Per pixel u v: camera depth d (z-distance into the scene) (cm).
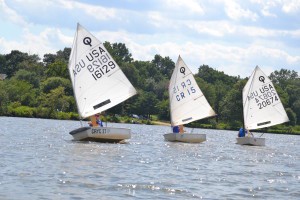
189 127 15838
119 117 15925
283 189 3134
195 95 6581
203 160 4619
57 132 7669
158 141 6750
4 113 13988
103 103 5541
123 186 2914
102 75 5519
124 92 5572
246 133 7338
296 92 19675
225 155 5281
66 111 14862
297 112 18625
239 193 2917
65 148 4841
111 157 4297
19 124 9644
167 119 17250
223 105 16800
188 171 3747
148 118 17288
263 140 7156
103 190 2777
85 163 3806
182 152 5278
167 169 3784
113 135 5550
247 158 5116
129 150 5034
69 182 2936
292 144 8969
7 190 2628
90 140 5534
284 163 4828
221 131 14325
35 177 3038
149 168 3775
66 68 17725
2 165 3450
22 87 15350
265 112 7112
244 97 7144
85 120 13812
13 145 4988
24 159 3862
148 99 17300
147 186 2950
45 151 4509
